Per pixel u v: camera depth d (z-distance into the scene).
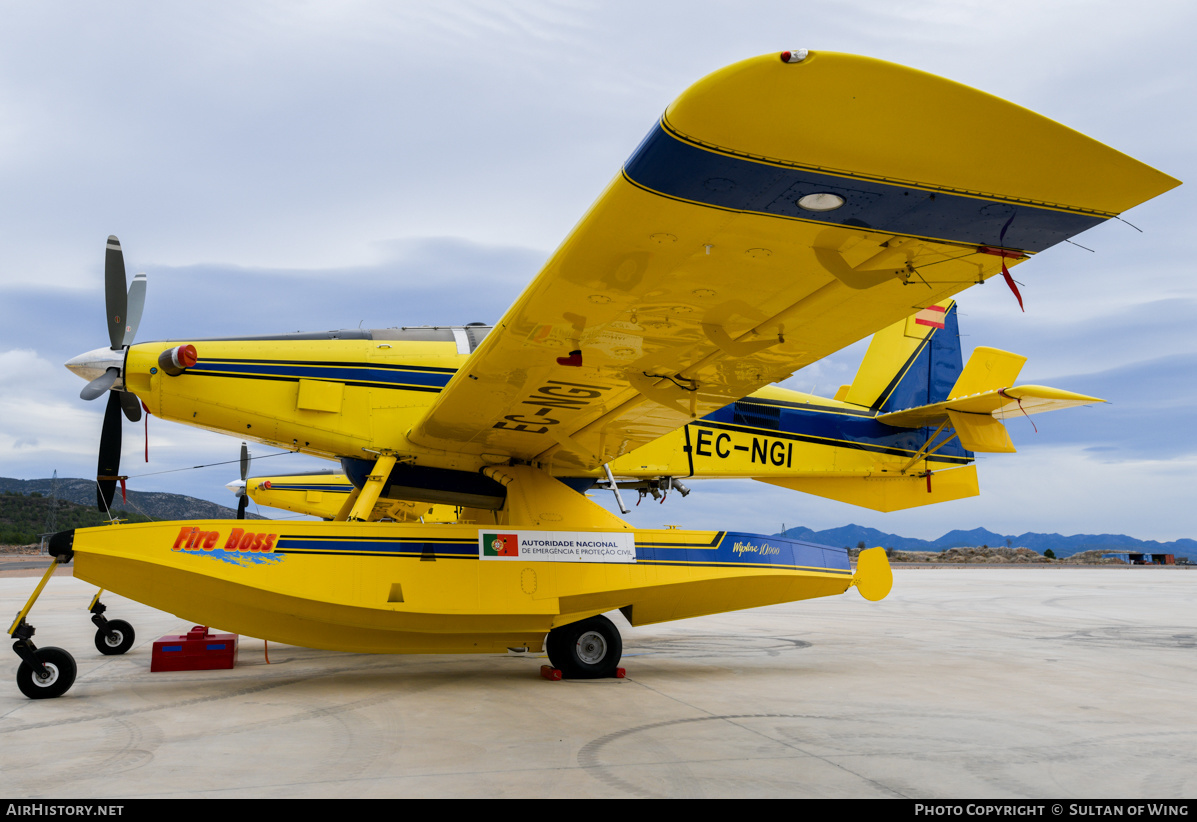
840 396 9.72
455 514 12.27
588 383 5.51
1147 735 4.00
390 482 7.00
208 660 6.30
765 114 2.58
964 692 5.29
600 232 3.39
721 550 6.67
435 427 6.39
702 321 4.43
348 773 3.19
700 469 8.28
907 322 9.83
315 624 5.72
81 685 5.45
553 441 6.80
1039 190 2.96
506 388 5.57
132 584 5.26
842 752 3.59
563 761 3.40
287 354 6.44
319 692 5.22
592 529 6.75
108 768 3.25
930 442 9.45
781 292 4.01
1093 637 8.91
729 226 3.31
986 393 7.07
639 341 4.75
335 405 6.48
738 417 8.55
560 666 5.96
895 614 12.07
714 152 2.78
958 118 2.58
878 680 5.82
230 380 6.22
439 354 6.93
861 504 9.38
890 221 3.23
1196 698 5.09
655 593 6.36
